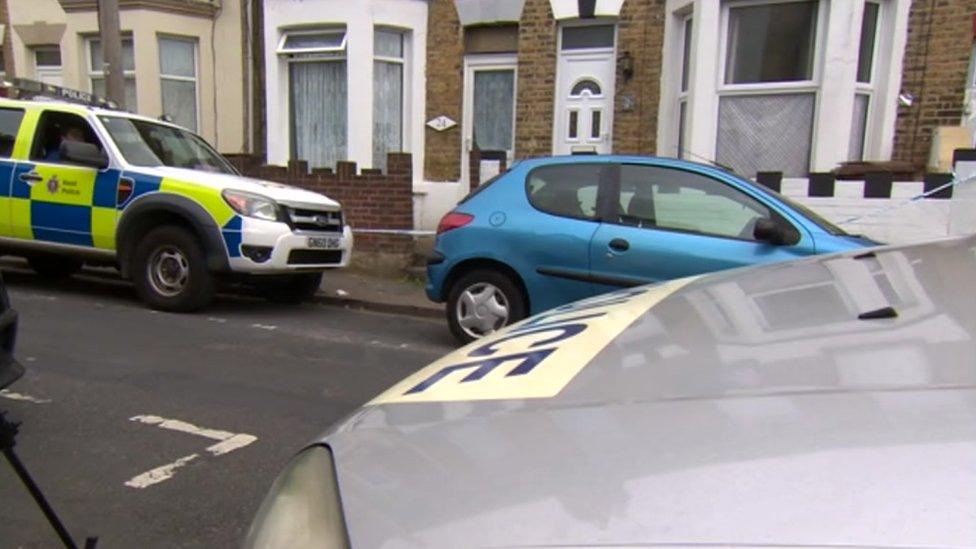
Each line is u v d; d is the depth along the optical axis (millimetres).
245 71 10992
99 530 2756
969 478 968
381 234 8797
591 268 5055
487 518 1084
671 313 1890
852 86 7051
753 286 2041
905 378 1244
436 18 9883
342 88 10195
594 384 1459
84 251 6676
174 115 11180
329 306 7434
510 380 1588
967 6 7051
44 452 3406
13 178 6773
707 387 1339
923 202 6484
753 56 7562
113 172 6445
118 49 8195
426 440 1359
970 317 1470
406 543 1092
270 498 1409
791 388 1271
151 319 6184
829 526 936
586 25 9094
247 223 6125
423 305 7258
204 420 3867
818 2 7160
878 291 1748
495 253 5387
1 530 2725
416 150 10156
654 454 1135
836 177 6926
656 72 8656
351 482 1295
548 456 1194
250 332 5953
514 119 9641
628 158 5199
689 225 4906
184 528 2795
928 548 884
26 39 11836
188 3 10734
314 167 10227
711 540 954
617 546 983
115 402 4082
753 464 1063
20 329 5613
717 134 7766
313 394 4383
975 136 7031
